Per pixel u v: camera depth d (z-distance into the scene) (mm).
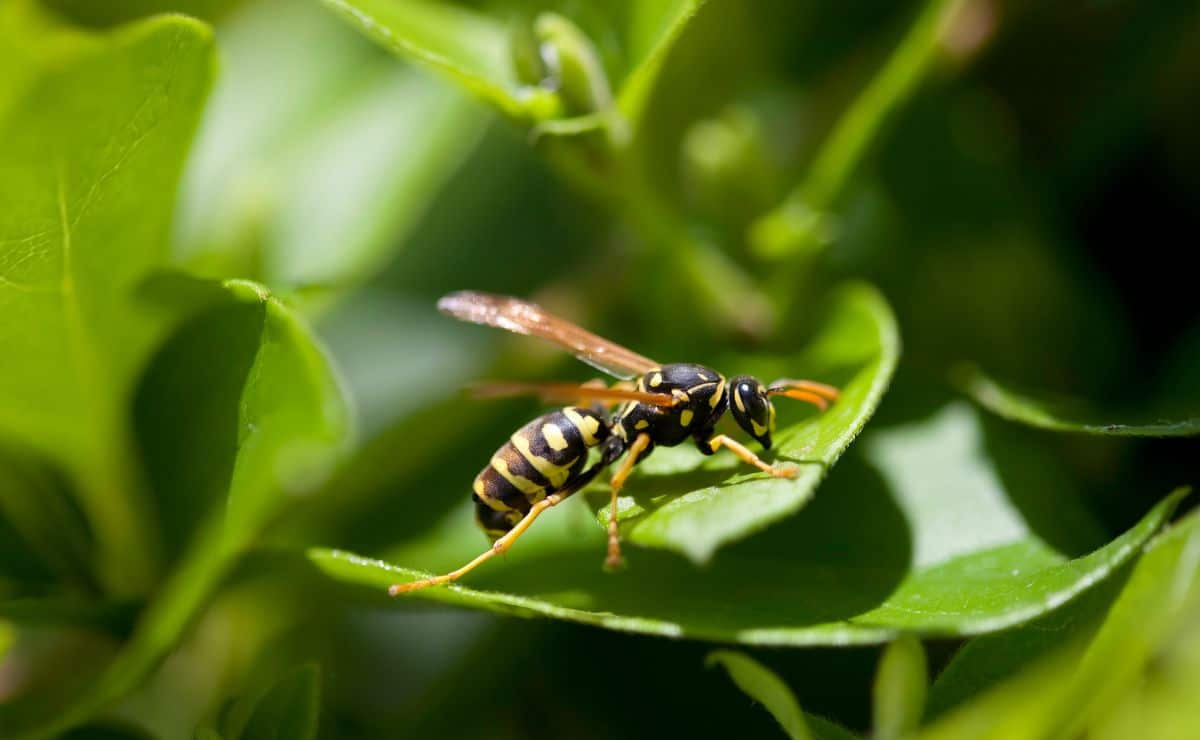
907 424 166
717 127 177
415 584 155
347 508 173
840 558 159
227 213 175
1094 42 178
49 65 154
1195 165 175
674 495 158
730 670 151
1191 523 147
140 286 159
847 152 172
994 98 180
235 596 171
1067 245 175
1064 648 150
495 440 174
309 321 177
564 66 166
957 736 148
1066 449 168
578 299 182
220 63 155
